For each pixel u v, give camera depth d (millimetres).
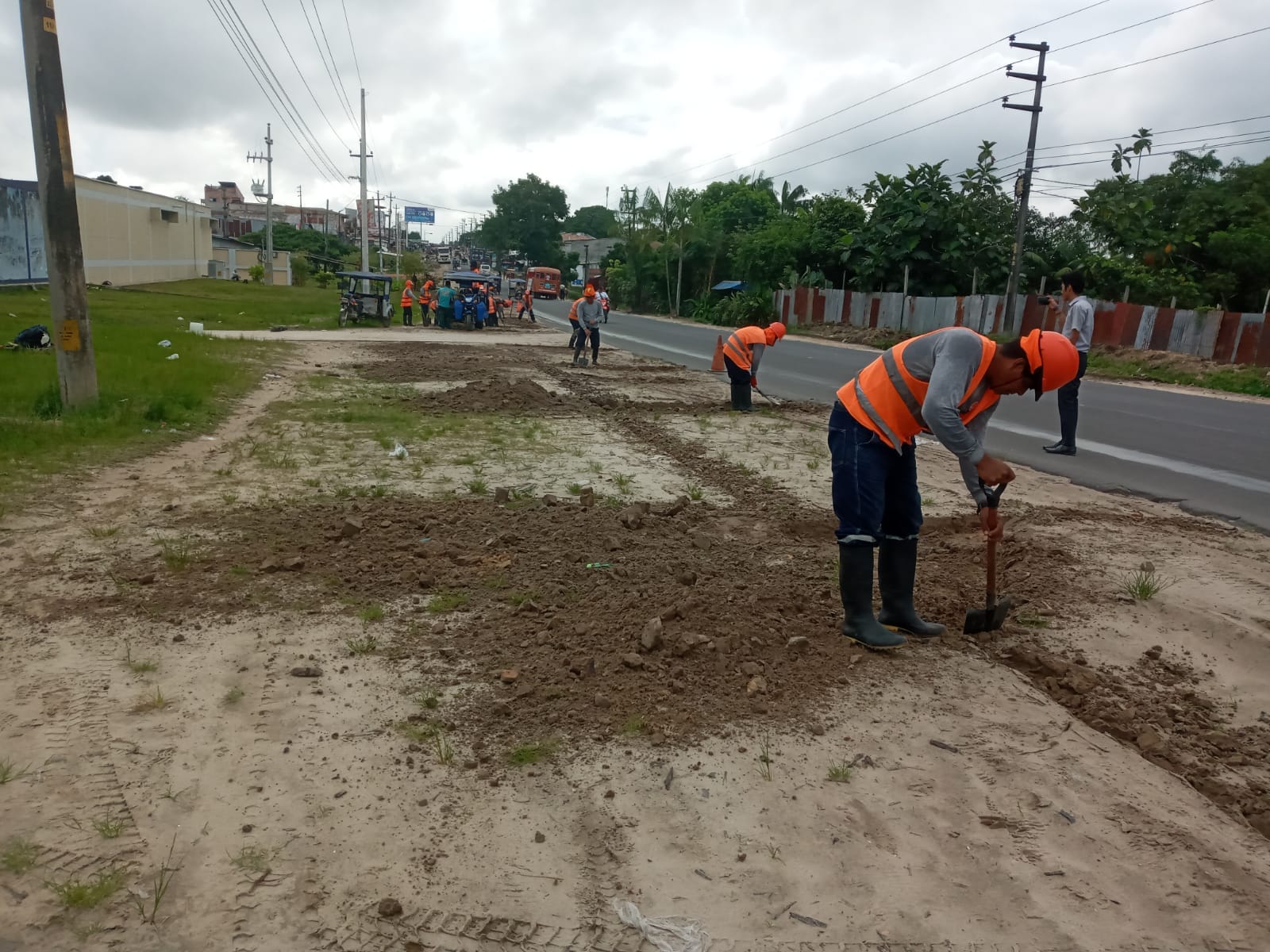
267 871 2527
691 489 7008
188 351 16141
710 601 4469
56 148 8844
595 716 3395
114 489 6488
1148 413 13383
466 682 3645
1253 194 32406
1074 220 35688
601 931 2365
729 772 3084
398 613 4336
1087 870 2643
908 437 3971
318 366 16500
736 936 2359
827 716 3494
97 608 4285
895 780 3072
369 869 2555
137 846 2600
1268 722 3580
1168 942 2371
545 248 124375
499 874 2559
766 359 21672
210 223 63500
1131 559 5555
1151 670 4023
